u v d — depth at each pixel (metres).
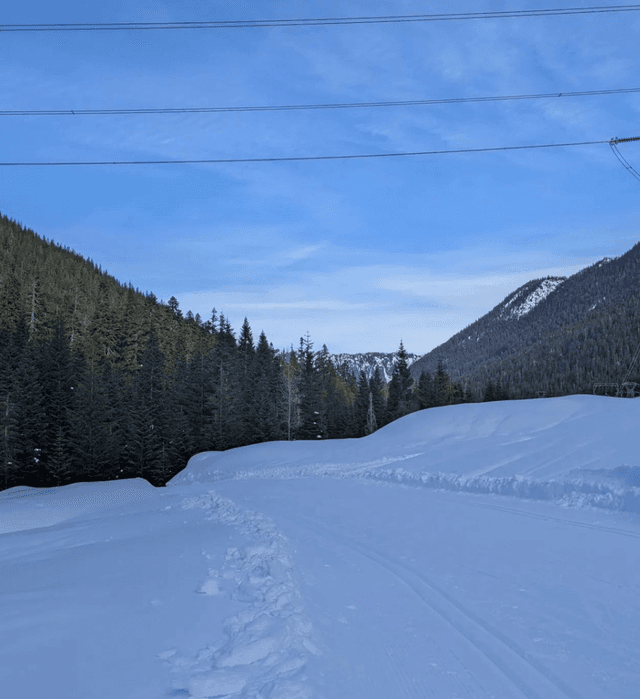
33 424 62.16
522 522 13.38
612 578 8.30
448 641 5.93
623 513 13.66
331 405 97.81
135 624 5.85
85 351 106.31
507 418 32.88
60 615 6.01
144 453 68.56
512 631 6.24
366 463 30.38
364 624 6.48
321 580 8.48
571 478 17.25
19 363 68.94
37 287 133.75
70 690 4.23
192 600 6.86
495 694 4.71
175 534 12.30
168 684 4.48
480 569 9.01
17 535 15.70
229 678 4.54
